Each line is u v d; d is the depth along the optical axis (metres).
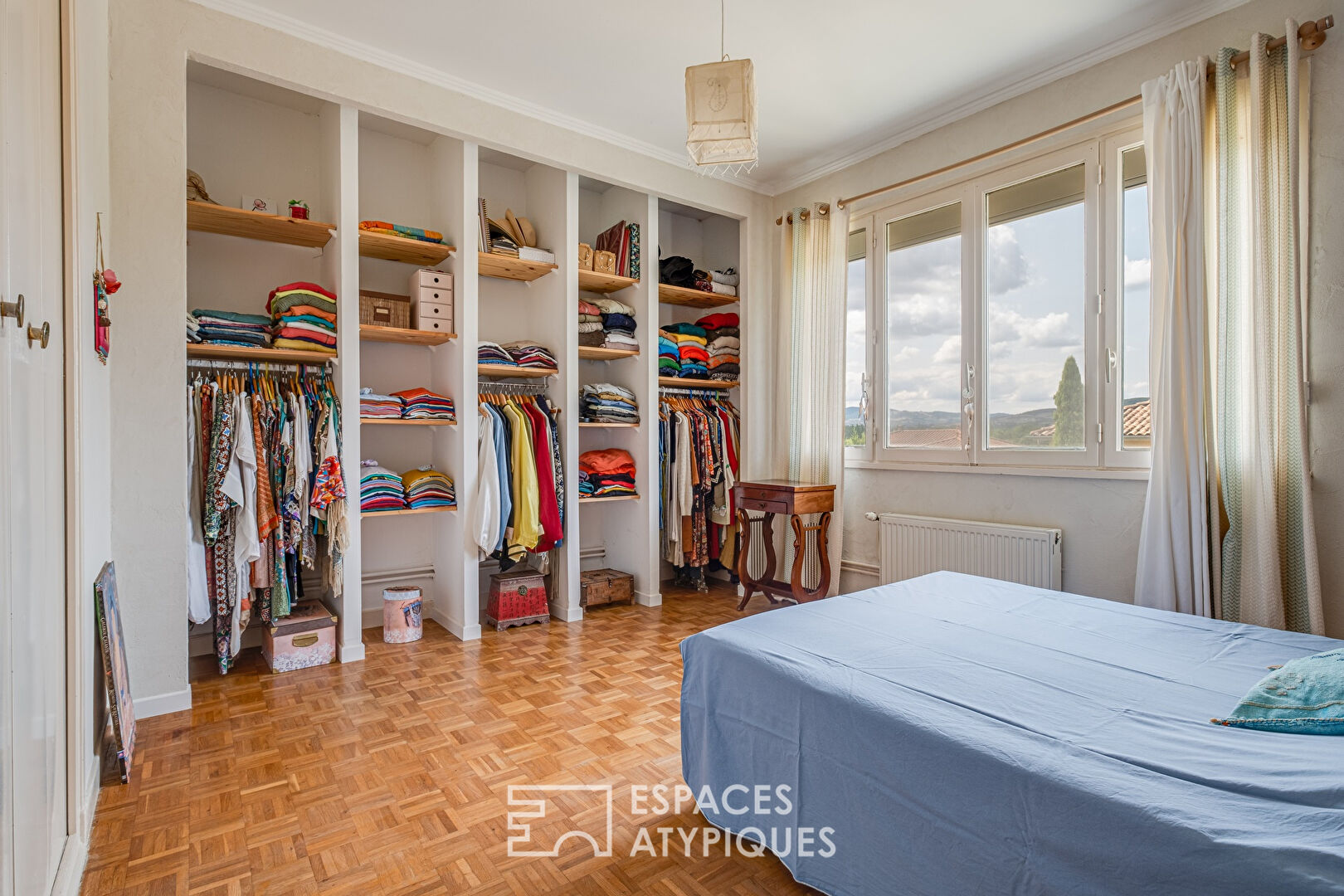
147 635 2.55
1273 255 2.46
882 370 4.04
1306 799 1.00
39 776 1.27
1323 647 1.75
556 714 2.59
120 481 2.49
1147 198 2.90
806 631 1.89
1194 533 2.58
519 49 3.06
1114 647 1.76
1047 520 3.25
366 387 3.80
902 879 1.30
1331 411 2.41
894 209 3.96
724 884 1.61
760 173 4.48
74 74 1.61
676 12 2.77
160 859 1.68
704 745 1.80
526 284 4.36
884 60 3.12
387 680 2.95
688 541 4.58
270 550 3.06
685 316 5.22
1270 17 2.55
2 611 1.03
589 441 4.70
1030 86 3.29
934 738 1.27
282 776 2.11
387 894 1.56
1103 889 1.02
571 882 1.61
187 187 2.96
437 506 3.57
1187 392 2.60
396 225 3.73
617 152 3.99
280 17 2.81
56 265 1.54
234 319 3.04
